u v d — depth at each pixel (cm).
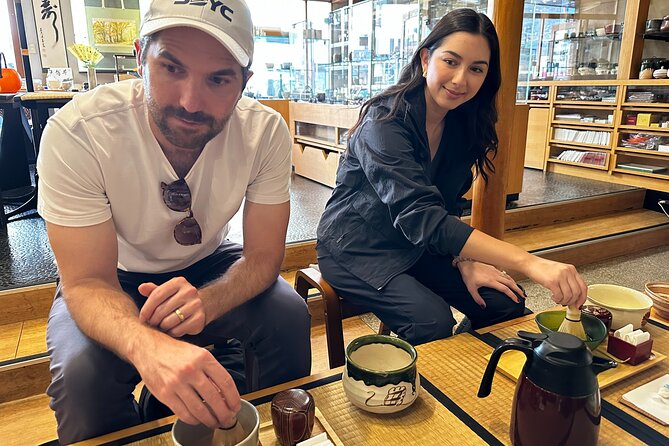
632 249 322
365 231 152
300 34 471
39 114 354
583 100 435
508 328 118
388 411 83
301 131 446
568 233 316
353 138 155
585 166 433
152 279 127
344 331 224
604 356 102
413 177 129
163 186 110
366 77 387
